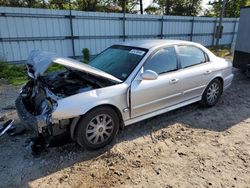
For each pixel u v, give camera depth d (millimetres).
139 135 4113
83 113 3303
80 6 23469
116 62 4238
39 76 3893
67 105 3184
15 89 6898
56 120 3174
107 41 12562
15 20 9773
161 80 4129
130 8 27391
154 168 3270
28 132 4125
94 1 23375
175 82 4328
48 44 10836
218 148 3764
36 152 3508
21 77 8344
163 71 4234
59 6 23125
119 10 25344
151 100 4066
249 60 7848
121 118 3818
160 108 4289
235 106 5508
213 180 3049
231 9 27578
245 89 6871
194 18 16062
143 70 3947
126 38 13234
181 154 3592
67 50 11430
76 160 3424
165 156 3543
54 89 3549
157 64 4160
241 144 3889
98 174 3150
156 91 4078
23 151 3611
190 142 3928
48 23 10570
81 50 11805
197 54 4871
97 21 11875
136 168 3270
